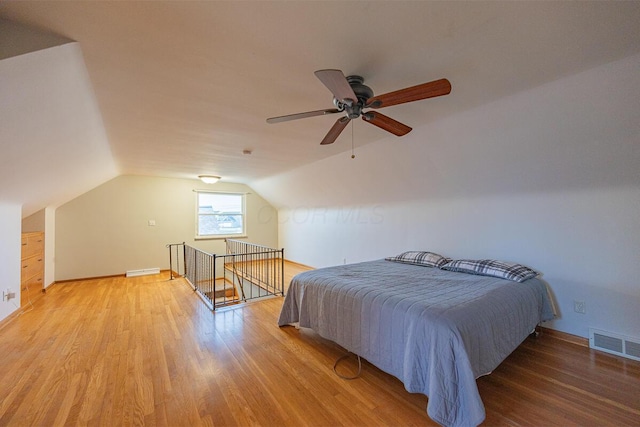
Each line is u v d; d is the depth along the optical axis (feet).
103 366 6.61
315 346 7.72
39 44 4.15
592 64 5.31
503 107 6.95
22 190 8.98
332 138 7.09
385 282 7.61
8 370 6.44
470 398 4.42
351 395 5.58
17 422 4.82
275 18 4.01
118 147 10.58
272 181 18.56
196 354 7.22
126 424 4.78
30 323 9.30
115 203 16.49
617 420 4.76
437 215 11.39
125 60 5.01
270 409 5.17
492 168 8.61
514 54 4.99
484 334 5.36
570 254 7.84
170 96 6.48
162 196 18.02
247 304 11.44
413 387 5.20
